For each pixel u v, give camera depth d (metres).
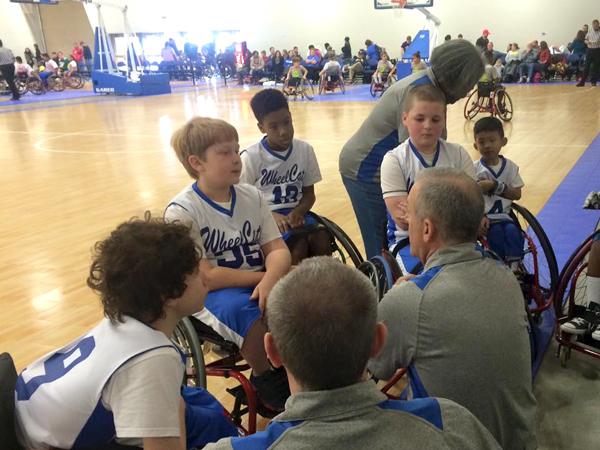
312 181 2.82
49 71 22.03
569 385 2.37
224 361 2.14
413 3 19.64
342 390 0.88
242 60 22.98
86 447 1.32
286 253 2.17
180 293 1.36
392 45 22.06
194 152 2.03
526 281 2.90
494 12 19.92
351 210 5.10
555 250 3.80
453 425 0.93
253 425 1.98
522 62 17.94
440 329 1.37
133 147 9.09
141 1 25.72
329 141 8.91
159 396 1.25
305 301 0.88
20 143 9.95
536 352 2.50
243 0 24.17
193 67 23.91
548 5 19.09
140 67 21.72
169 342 1.33
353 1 22.19
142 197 5.93
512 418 1.41
